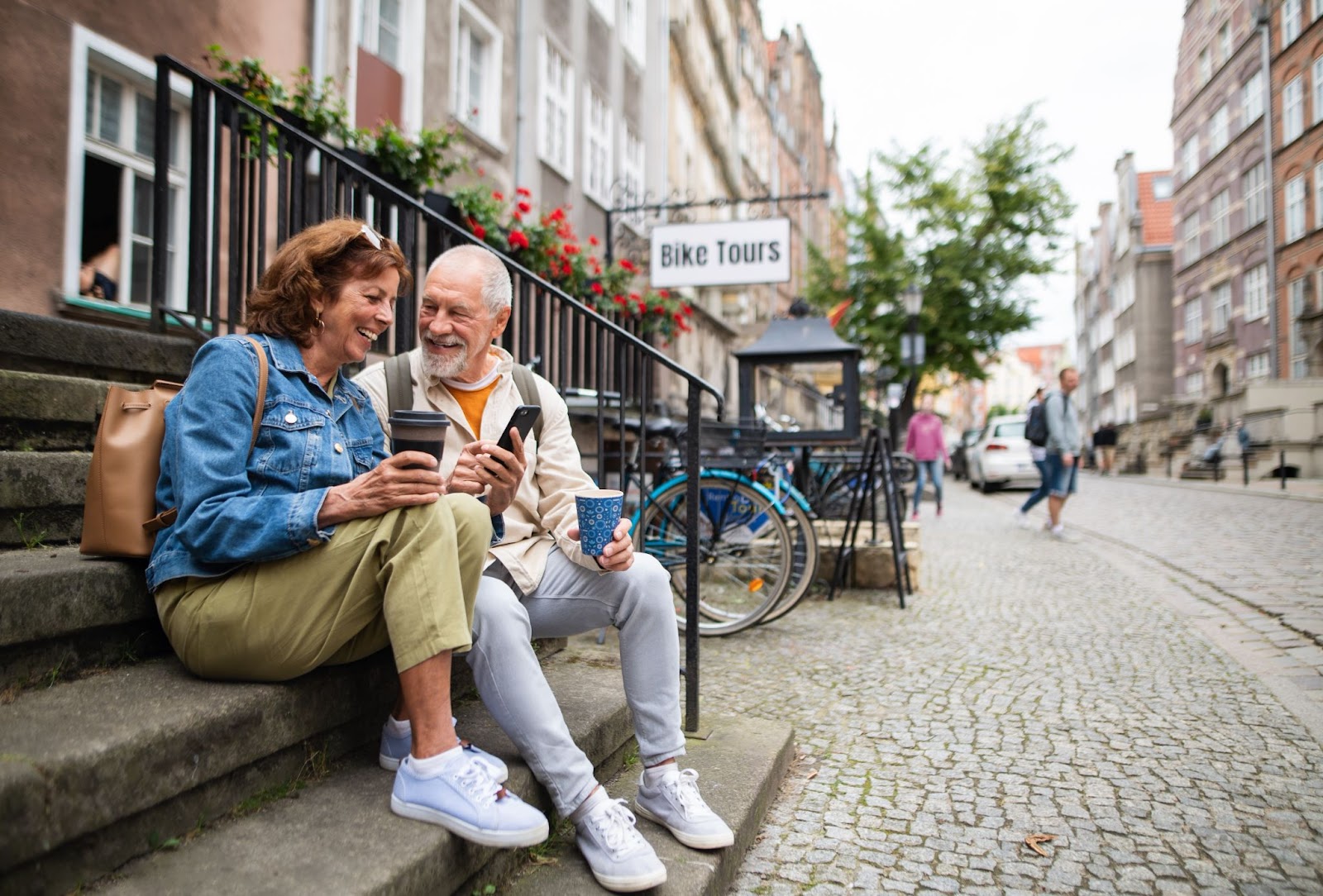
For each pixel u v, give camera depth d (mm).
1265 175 27547
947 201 19781
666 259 8875
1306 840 2367
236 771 1665
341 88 6879
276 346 1874
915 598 5875
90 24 4918
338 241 1911
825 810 2566
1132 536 9367
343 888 1386
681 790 2098
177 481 1729
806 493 6812
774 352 6562
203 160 3428
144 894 1353
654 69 15719
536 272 6414
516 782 1881
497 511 2086
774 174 33719
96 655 1820
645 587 2137
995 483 19984
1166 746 3078
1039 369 115375
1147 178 44719
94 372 2740
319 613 1690
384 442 2100
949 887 2127
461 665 2498
